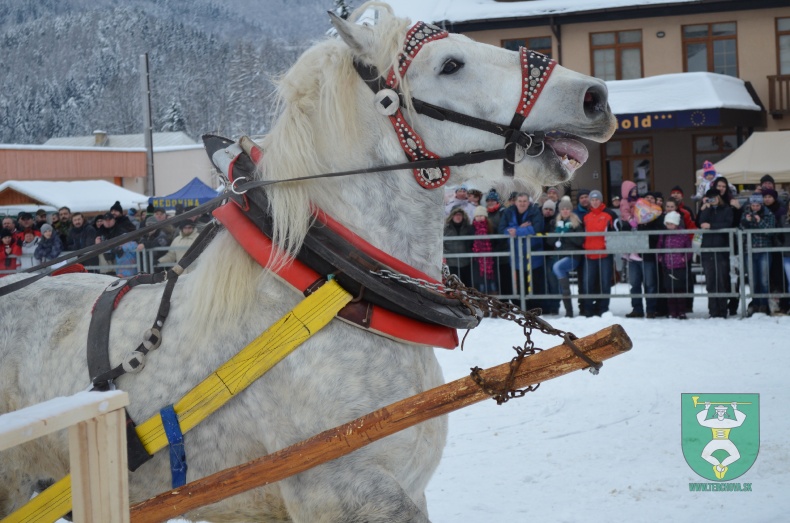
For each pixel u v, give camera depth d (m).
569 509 4.11
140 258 10.48
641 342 8.14
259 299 2.51
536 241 9.86
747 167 14.50
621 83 19.70
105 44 84.94
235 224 2.54
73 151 27.27
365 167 2.58
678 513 3.97
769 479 4.36
